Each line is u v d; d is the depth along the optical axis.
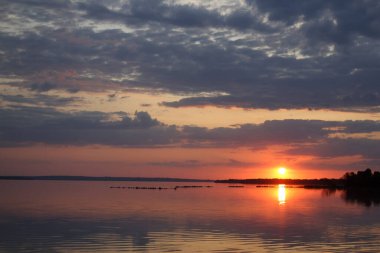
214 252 30.45
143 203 76.44
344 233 39.44
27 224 44.78
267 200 90.38
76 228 41.66
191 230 40.59
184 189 167.38
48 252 30.36
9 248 31.69
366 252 30.66
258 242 34.41
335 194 129.62
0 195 101.62
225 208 66.31
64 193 115.06
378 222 48.34
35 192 119.75
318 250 31.36
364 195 123.75
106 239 35.47
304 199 97.31
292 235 37.91
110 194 111.88
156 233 38.59
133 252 30.42
